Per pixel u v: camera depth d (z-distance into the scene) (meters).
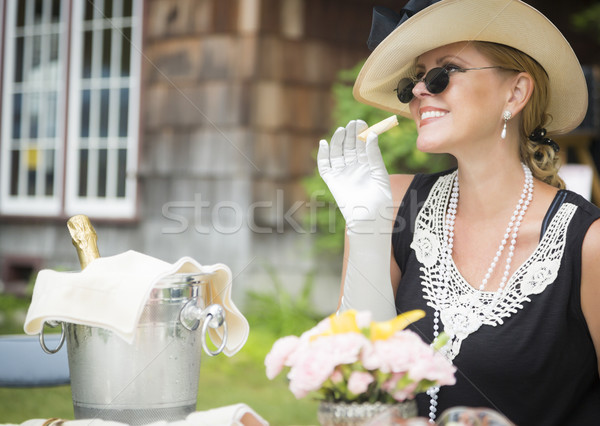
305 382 1.80
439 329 2.67
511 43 2.65
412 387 1.82
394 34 2.74
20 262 10.78
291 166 9.80
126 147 10.50
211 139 9.85
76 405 2.29
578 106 2.98
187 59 10.01
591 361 2.64
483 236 2.79
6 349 3.20
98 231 10.45
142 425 2.22
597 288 2.59
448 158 8.67
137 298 2.20
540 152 2.88
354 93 3.21
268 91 9.70
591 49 10.40
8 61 11.15
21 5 11.12
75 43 10.73
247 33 9.66
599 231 2.61
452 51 2.72
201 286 2.36
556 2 10.24
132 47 10.41
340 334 1.87
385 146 8.48
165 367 2.23
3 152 11.12
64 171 10.74
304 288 8.93
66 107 10.75
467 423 1.70
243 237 9.59
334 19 9.96
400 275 3.00
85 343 2.24
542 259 2.65
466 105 2.66
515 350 2.56
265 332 6.77
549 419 2.60
